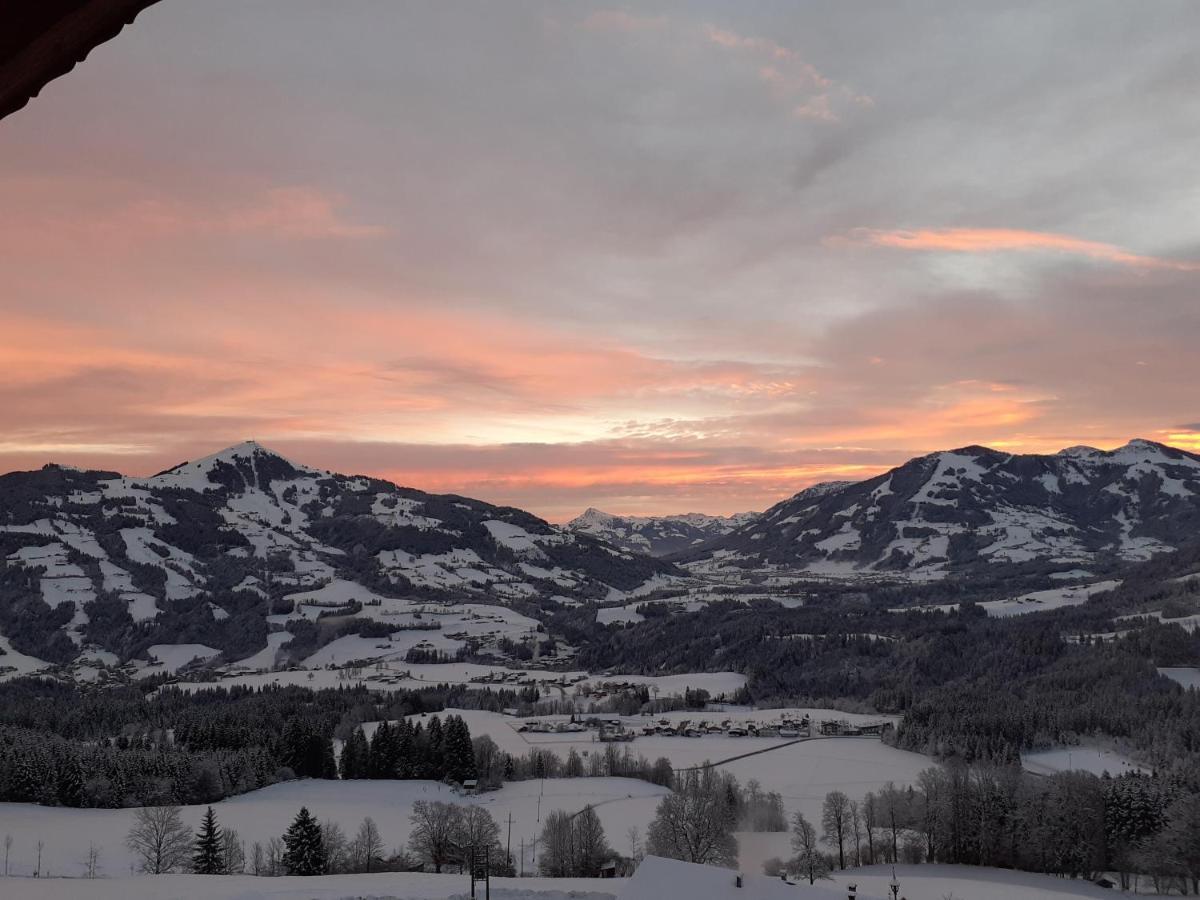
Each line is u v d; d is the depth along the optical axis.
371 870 151.62
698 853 149.25
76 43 8.34
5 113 8.94
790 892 83.31
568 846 149.25
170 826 150.25
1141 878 154.50
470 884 122.38
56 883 124.50
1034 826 154.62
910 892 134.25
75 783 189.12
